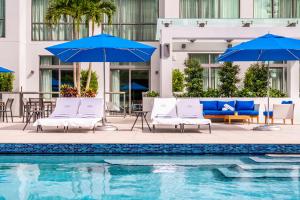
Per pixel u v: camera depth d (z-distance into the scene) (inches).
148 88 890.7
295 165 289.6
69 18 896.3
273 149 332.2
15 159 315.9
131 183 241.0
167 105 481.7
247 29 590.9
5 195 215.5
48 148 335.9
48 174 264.4
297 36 591.5
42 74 895.7
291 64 695.7
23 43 869.8
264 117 634.2
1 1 861.8
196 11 883.4
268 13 888.3
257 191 221.9
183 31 597.0
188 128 502.6
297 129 486.0
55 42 884.6
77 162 303.4
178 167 285.7
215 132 445.4
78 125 431.2
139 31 900.0
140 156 327.9
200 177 255.4
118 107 797.9
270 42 446.0
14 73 845.8
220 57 509.4
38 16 899.4
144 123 582.2
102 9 823.1
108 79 871.7
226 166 288.2
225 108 598.9
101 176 259.0
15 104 815.1
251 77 786.2
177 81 810.8
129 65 886.4
